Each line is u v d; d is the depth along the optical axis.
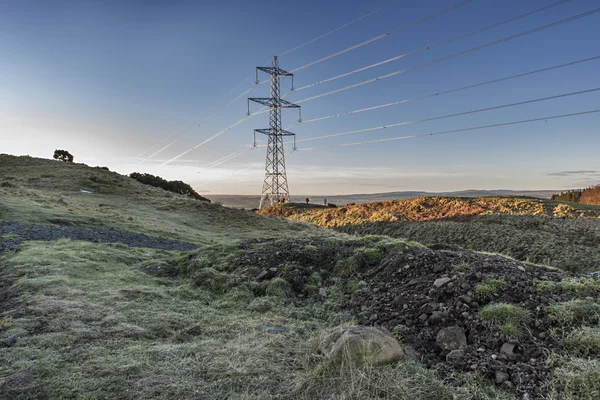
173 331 4.47
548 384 3.00
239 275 6.68
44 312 4.64
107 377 3.23
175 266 7.95
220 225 26.97
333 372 3.28
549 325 3.73
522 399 2.92
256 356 3.70
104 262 8.13
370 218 44.56
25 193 22.12
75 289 5.72
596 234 27.50
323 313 5.25
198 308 5.47
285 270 6.56
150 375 3.29
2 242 9.74
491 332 3.73
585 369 3.02
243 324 4.71
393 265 5.93
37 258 7.50
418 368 3.38
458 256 5.86
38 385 3.05
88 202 26.89
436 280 4.98
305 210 55.72
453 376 3.30
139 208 28.17
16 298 5.32
